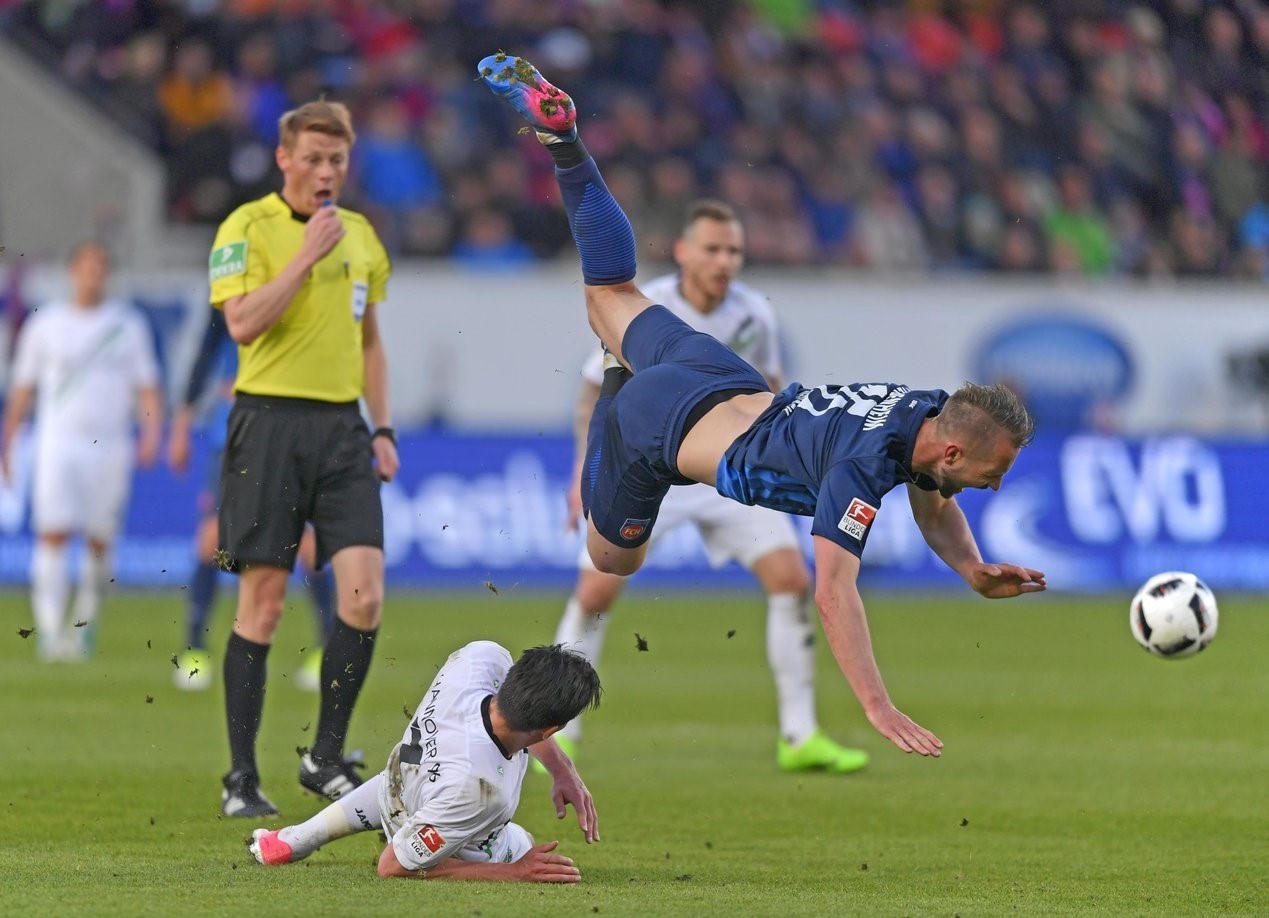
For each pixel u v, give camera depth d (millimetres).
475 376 63562
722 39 77812
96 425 44844
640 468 20672
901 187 76062
